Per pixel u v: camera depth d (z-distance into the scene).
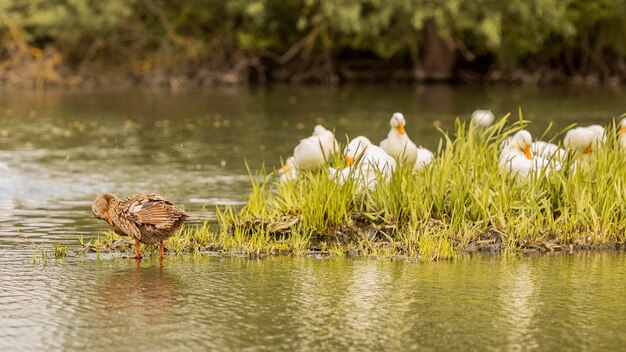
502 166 14.37
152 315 9.78
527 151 14.86
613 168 14.29
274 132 27.83
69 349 8.78
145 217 11.84
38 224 14.70
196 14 47.97
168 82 47.84
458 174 13.91
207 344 8.91
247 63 48.50
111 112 34.22
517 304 10.16
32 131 28.44
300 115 32.78
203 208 15.80
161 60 48.22
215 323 9.52
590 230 13.30
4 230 14.20
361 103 37.56
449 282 11.05
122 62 48.50
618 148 14.90
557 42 49.12
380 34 47.44
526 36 47.03
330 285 10.92
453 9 41.53
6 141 26.05
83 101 38.78
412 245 12.73
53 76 46.59
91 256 12.42
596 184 13.90
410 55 51.22
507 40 47.31
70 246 13.05
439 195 13.80
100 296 10.45
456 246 12.92
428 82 49.25
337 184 13.80
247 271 11.60
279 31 49.12
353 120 30.88
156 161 22.11
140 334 9.19
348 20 43.69
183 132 28.06
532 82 49.22
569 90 44.38
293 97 40.72
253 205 14.42
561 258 12.38
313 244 13.18
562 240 13.05
